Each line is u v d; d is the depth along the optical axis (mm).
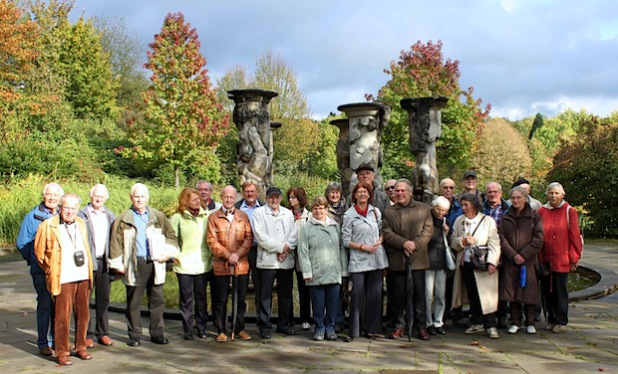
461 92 24094
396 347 5609
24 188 16000
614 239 17562
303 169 33094
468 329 6211
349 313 6426
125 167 25547
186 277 6023
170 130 23578
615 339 5820
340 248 6090
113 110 34094
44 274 5391
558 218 6152
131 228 5730
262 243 5992
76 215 5355
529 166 24562
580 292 8094
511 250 5961
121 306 7449
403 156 23750
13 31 22203
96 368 4996
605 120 19969
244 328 6469
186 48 24047
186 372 4840
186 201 6121
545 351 5387
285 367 4941
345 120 11750
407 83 23594
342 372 4762
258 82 33906
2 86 21531
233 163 30453
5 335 6234
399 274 5996
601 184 17781
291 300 6320
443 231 6141
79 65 32906
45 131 23000
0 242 14102
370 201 6203
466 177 7000
